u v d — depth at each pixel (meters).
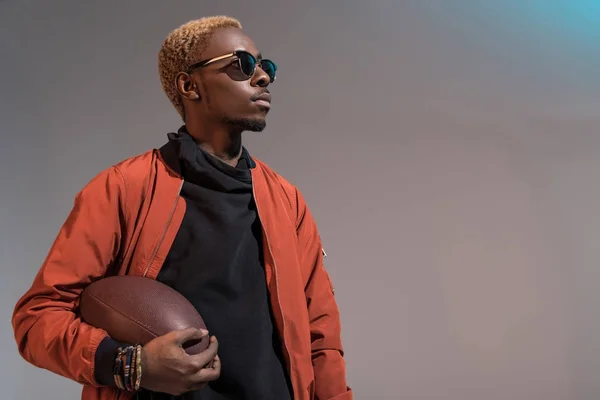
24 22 2.03
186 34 1.00
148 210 0.92
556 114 2.12
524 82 2.12
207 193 0.94
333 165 2.05
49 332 0.79
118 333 0.80
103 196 0.90
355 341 1.99
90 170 1.98
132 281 0.85
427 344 2.00
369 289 2.01
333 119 2.07
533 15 2.15
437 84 2.11
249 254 0.95
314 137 2.06
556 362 2.02
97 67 2.03
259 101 0.98
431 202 2.06
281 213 1.02
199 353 0.78
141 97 2.02
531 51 2.13
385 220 2.04
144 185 0.93
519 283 2.04
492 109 2.11
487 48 2.13
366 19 2.12
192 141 0.98
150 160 0.97
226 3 2.08
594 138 2.11
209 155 0.96
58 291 0.83
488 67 2.12
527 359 2.01
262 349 0.91
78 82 2.01
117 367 0.74
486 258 2.04
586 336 2.03
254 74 0.98
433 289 2.02
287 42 2.09
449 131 2.09
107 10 2.05
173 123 2.02
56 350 0.79
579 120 2.12
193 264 0.90
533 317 2.03
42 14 2.03
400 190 2.06
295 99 2.07
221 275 0.90
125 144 2.00
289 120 2.06
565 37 2.15
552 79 2.13
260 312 0.93
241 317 0.91
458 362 2.00
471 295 2.03
